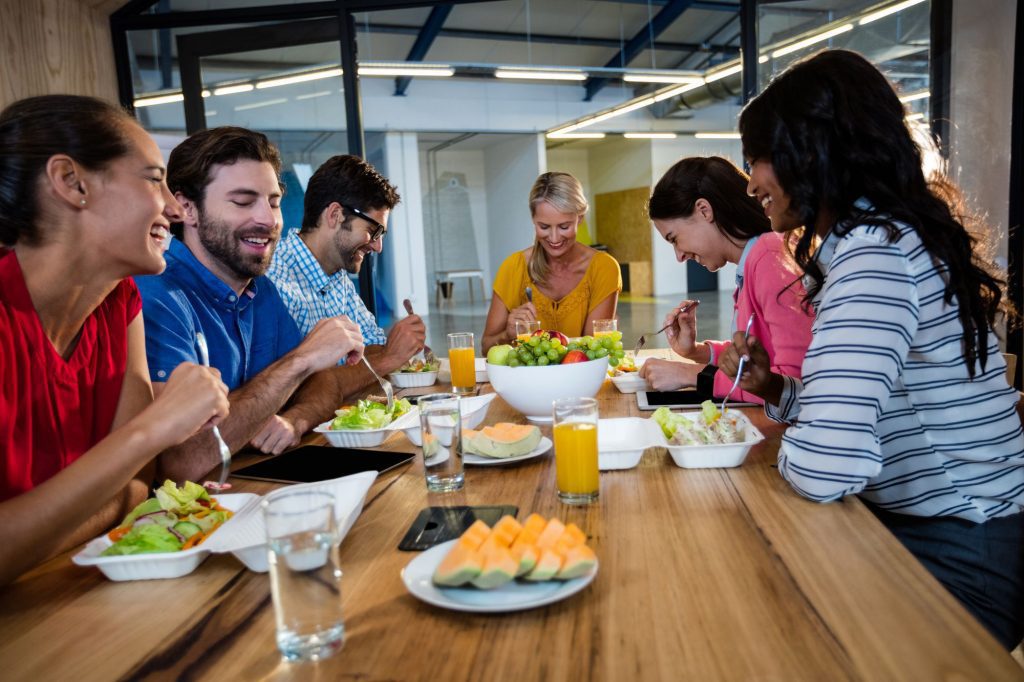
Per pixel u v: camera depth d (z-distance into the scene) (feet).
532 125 42.98
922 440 3.90
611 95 43.93
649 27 35.50
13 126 3.29
